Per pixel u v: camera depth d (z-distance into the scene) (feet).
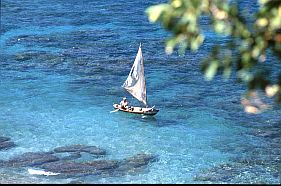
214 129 516.73
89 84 645.92
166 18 84.99
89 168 436.35
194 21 84.12
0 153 465.06
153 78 651.66
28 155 461.37
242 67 88.89
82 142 492.54
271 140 490.49
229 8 85.97
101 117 552.41
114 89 630.74
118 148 479.41
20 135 508.53
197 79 644.69
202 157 459.32
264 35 86.79
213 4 85.25
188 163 448.24
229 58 88.79
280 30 86.79
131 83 587.68
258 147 476.95
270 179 420.77
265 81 90.02
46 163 444.96
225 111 554.46
